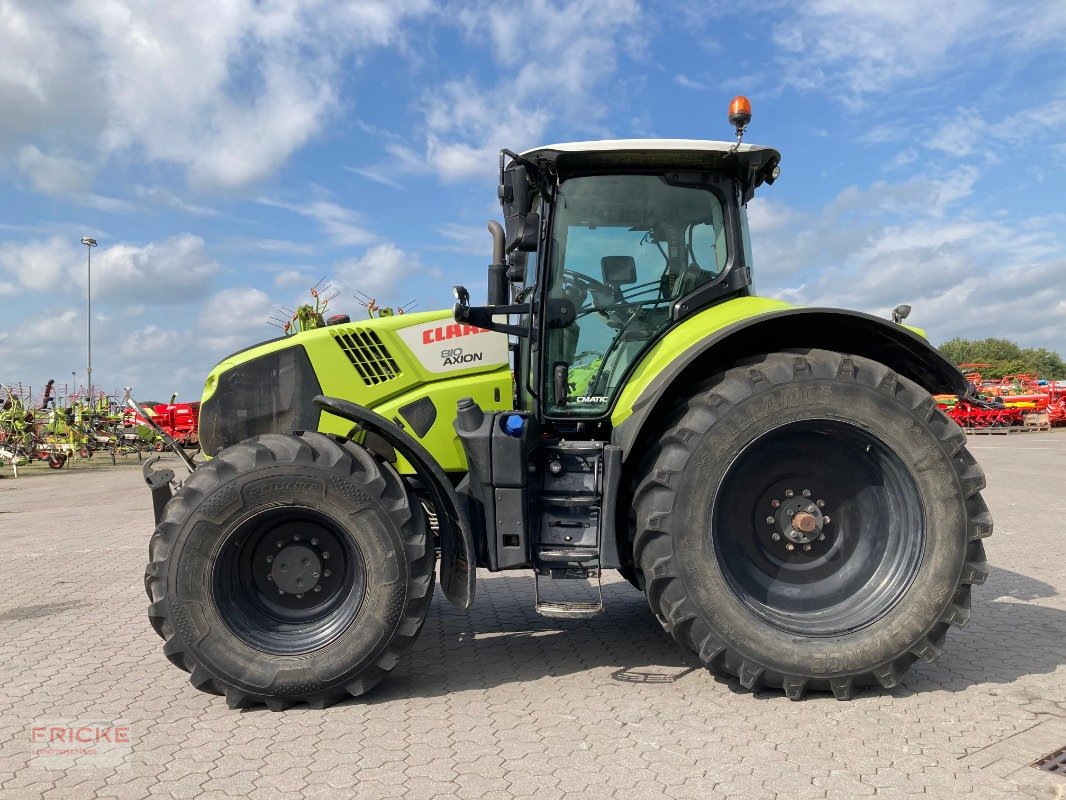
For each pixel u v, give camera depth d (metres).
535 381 3.86
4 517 10.21
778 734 2.89
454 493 3.34
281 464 3.21
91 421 20.78
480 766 2.65
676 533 3.27
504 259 3.96
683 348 3.67
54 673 3.73
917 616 3.24
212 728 3.02
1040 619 4.41
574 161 3.79
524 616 4.76
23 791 2.51
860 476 3.49
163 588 3.17
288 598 3.37
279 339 4.07
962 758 2.67
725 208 3.95
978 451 17.39
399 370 3.95
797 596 3.45
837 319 3.43
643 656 3.90
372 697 3.35
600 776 2.56
